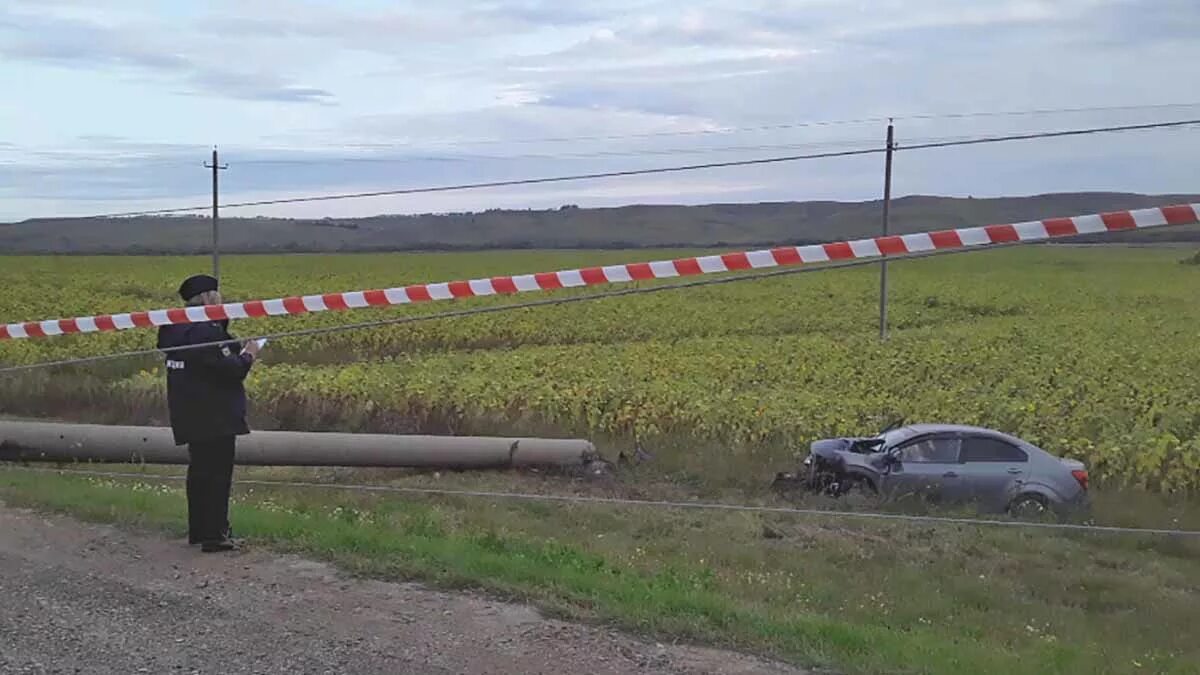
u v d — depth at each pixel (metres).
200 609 6.39
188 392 7.58
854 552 12.71
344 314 41.59
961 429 15.52
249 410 19.83
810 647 6.05
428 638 5.96
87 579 6.95
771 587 9.96
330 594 6.70
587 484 16.48
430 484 16.12
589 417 19.69
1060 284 64.31
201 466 7.64
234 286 56.44
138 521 8.48
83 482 11.31
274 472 16.69
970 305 52.72
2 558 7.42
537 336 38.69
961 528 14.07
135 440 15.34
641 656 5.77
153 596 6.62
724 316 45.25
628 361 27.98
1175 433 19.45
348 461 16.12
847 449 15.79
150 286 53.53
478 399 20.38
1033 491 15.02
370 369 24.97
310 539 7.88
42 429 15.09
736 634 6.16
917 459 15.27
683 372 26.20
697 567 10.65
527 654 5.75
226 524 7.70
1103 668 7.36
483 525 12.50
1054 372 27.94
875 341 34.94
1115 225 6.49
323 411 19.86
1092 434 19.19
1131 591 11.65
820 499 15.41
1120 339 38.34
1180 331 41.44
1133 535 13.78
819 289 58.19
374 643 5.86
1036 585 11.74
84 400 21.20
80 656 5.63
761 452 18.16
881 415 20.47
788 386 24.75
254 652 5.71
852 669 5.75
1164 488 16.27
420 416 19.73
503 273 63.03
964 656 6.69
